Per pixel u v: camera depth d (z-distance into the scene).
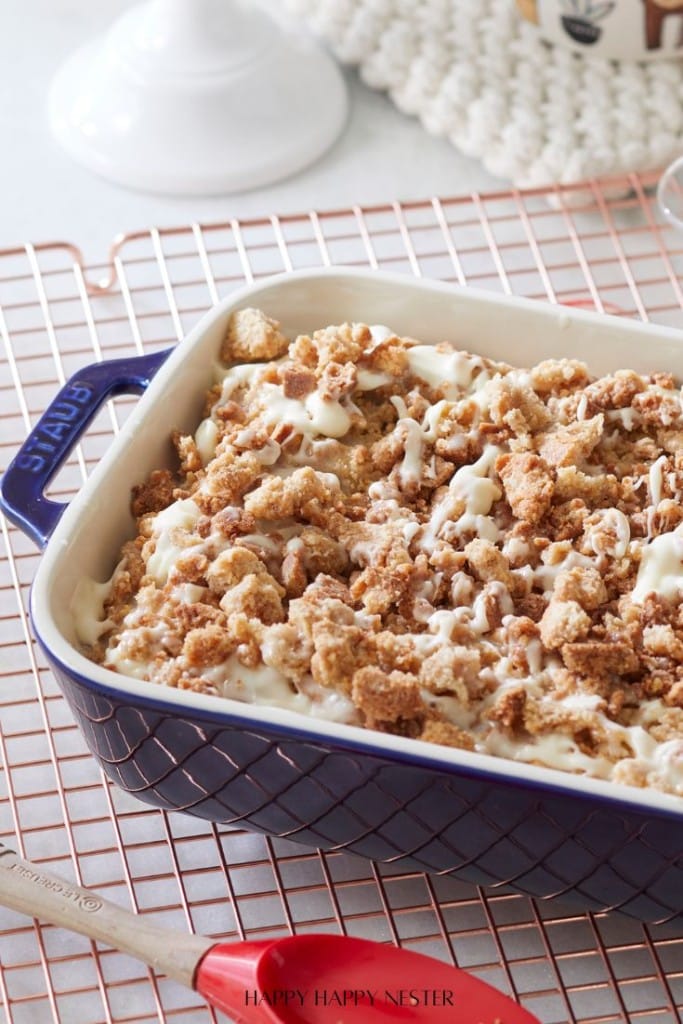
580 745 0.75
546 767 0.74
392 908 0.80
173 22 1.03
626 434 0.83
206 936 0.79
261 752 0.74
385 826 0.75
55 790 0.81
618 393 0.83
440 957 0.79
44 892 0.77
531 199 1.03
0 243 1.02
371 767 0.73
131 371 0.82
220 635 0.76
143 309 0.99
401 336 0.86
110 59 1.05
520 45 1.03
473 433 0.82
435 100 1.03
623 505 0.81
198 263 1.01
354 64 1.07
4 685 0.86
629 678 0.77
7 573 0.89
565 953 0.79
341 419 0.82
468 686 0.75
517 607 0.78
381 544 0.79
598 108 1.01
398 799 0.74
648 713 0.76
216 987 0.75
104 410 0.94
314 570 0.79
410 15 1.04
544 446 0.82
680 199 0.99
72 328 0.98
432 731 0.74
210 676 0.75
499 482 0.81
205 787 0.77
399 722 0.75
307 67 1.06
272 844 0.81
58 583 0.76
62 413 0.81
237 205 1.03
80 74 1.08
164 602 0.77
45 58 1.10
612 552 0.79
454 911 0.80
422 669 0.75
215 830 0.81
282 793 0.75
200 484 0.81
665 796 0.72
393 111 1.07
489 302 0.84
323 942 0.76
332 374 0.83
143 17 1.06
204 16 1.03
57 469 0.79
